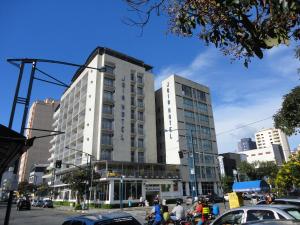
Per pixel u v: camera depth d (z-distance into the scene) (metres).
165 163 63.16
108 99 60.34
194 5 4.09
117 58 65.31
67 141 70.88
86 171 46.25
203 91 73.88
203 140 67.69
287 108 14.70
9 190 9.53
